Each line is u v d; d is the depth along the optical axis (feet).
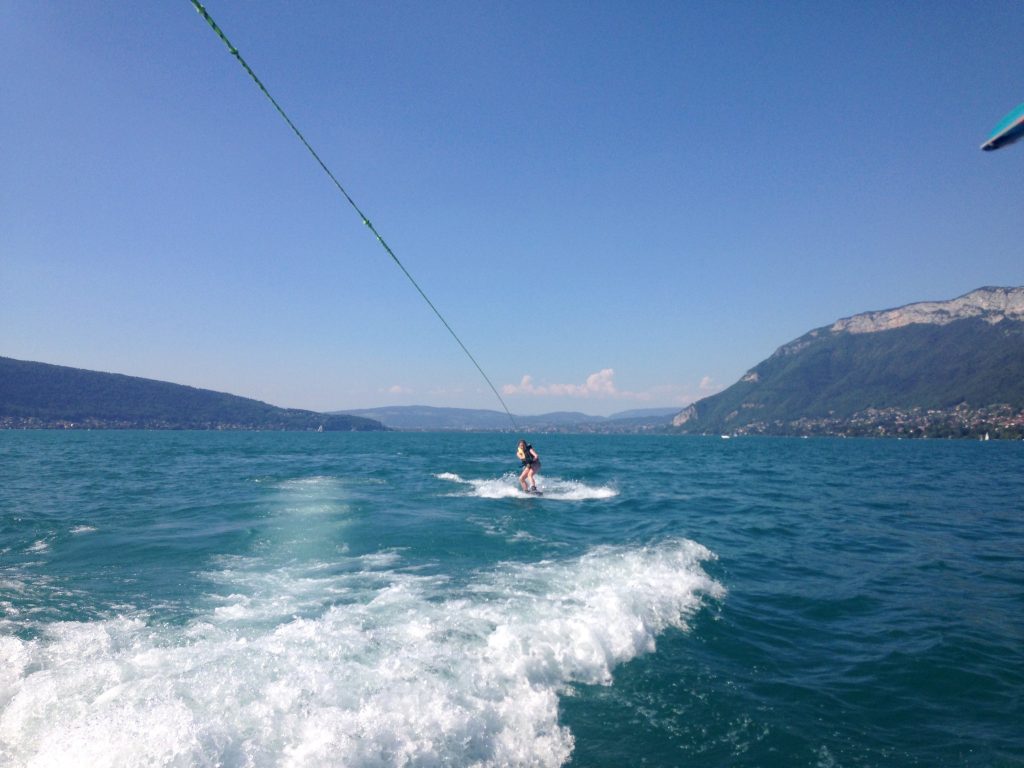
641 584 27.37
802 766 14.32
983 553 40.34
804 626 24.52
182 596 24.02
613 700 17.08
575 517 51.31
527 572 28.76
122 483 73.61
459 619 21.02
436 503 56.49
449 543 36.22
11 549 33.22
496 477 88.99
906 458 203.62
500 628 19.79
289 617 21.29
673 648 21.20
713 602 26.71
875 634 23.71
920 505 67.77
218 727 12.71
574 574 28.48
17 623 19.93
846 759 14.69
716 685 18.45
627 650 20.39
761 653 21.36
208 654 17.06
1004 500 74.59
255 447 214.28
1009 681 19.45
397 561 30.99
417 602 23.11
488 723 14.76
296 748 12.62
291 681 15.24
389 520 44.50
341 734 13.08
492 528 42.60
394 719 13.97
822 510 61.41
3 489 65.87
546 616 21.67
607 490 76.84
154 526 40.88
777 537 44.62
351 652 17.52
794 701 17.67
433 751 13.35
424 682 15.88
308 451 185.26
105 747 11.87
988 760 14.80
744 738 15.44
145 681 14.97
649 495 72.13
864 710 17.33
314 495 60.29
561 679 17.87
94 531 38.83
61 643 17.99
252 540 36.01
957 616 26.17
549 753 14.30
